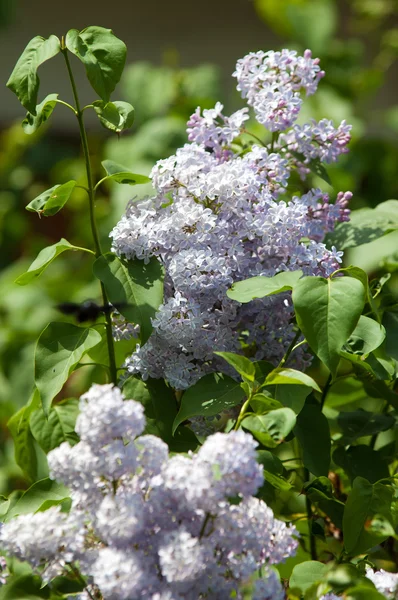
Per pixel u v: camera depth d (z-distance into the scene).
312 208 1.78
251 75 1.80
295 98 1.78
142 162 2.80
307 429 1.75
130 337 1.77
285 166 1.82
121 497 1.56
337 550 1.82
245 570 1.57
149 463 1.57
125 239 1.72
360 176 2.95
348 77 3.09
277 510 1.81
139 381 1.75
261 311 1.75
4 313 3.12
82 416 1.57
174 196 1.74
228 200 1.72
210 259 1.69
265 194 1.73
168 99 3.09
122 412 1.56
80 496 1.59
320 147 1.81
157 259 1.73
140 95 3.12
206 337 1.71
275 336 1.75
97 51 1.69
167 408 1.75
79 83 4.02
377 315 1.73
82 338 1.74
